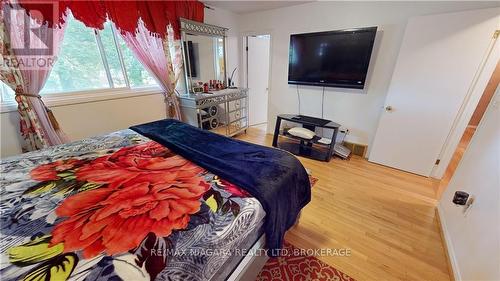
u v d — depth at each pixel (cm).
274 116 385
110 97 232
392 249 147
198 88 320
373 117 286
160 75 270
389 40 251
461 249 126
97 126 227
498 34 186
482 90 203
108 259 63
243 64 399
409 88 238
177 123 203
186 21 280
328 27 288
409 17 229
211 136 170
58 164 120
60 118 197
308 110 341
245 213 88
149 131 177
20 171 112
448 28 205
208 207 87
